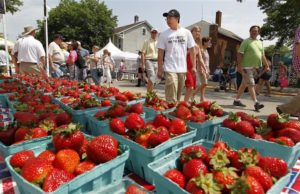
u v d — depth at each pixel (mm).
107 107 3768
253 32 7270
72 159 1992
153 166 2014
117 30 48031
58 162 1958
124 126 2639
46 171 1862
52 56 10195
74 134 2098
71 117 3305
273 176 1882
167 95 5211
